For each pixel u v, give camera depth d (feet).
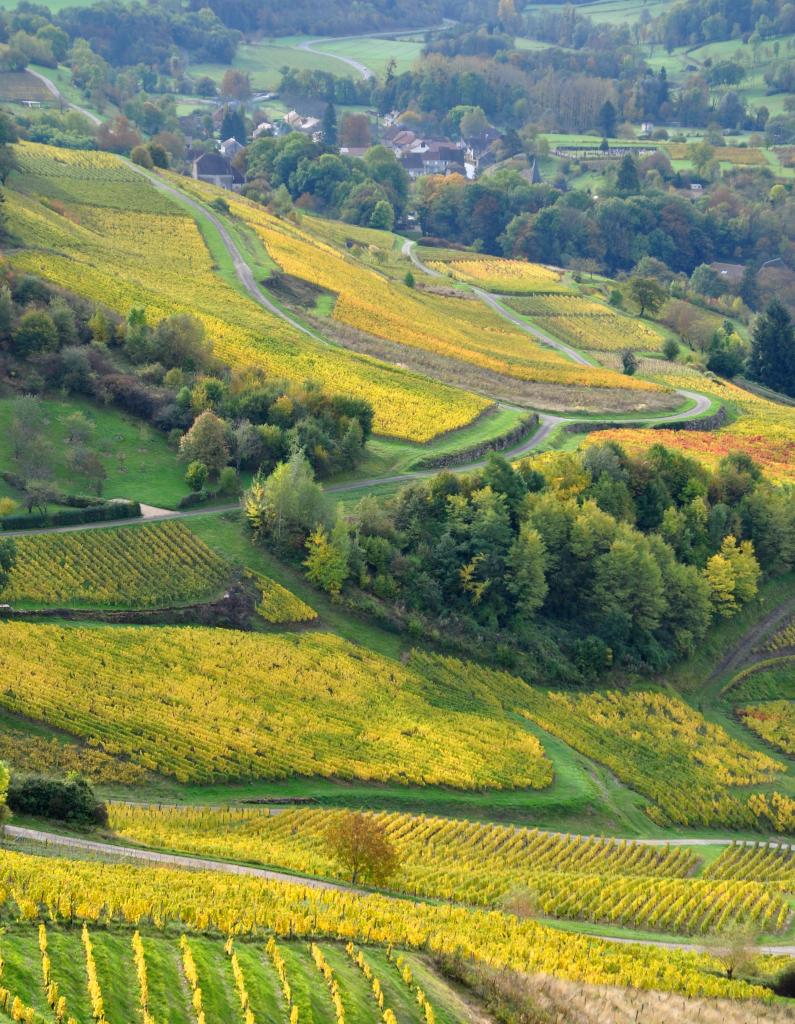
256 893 216.74
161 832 271.28
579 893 279.08
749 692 456.45
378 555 435.12
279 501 431.84
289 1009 178.29
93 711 326.03
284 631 397.80
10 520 411.34
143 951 179.93
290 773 326.24
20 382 489.26
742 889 294.05
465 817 329.31
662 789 371.35
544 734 385.29
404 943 208.85
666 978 222.89
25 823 247.09
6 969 165.99
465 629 426.92
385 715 364.38
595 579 459.32
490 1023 191.62
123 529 422.41
